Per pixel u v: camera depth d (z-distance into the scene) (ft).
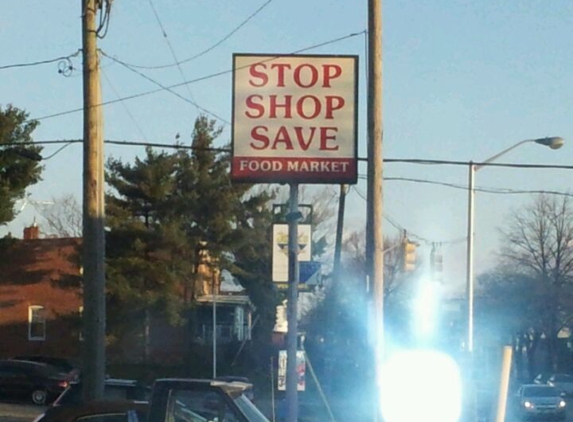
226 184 155.12
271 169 62.90
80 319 151.94
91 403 37.93
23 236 185.57
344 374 139.85
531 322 234.38
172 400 33.22
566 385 192.65
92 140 59.36
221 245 155.94
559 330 239.91
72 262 159.02
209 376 152.66
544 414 136.56
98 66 59.93
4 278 165.89
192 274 157.58
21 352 164.14
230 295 201.87
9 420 95.66
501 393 24.80
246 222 161.68
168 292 149.69
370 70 55.21
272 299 164.55
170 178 154.61
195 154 156.66
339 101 63.26
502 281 236.84
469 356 97.19
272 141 63.05
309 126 63.16
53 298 164.14
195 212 155.02
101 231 59.31
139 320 153.28
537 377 212.23
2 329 165.07
